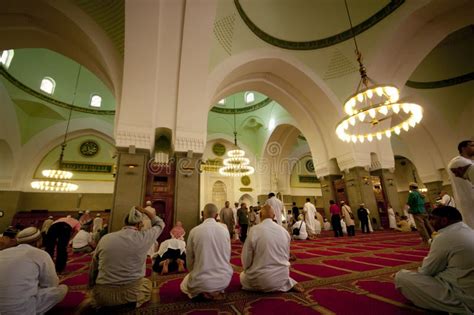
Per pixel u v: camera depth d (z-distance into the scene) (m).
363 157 9.31
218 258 2.11
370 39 7.95
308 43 8.70
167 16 6.14
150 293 2.17
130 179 6.00
